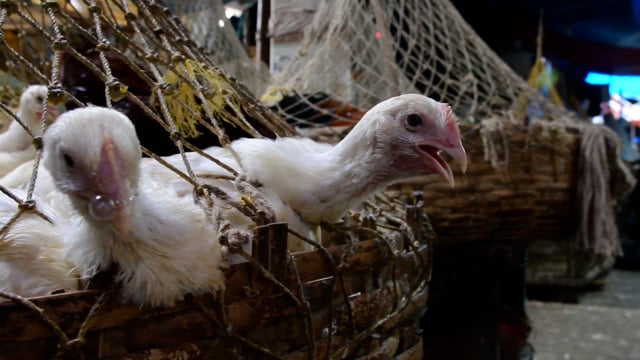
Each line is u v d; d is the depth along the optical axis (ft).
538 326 8.61
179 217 1.91
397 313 2.60
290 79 6.50
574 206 5.26
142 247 1.78
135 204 1.82
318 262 2.21
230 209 2.31
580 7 11.89
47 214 2.15
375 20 6.82
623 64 14.29
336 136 4.83
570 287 11.43
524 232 5.23
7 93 5.75
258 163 2.76
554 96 9.41
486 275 6.09
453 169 4.83
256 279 1.95
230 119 3.33
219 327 1.88
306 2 7.58
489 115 5.72
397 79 5.92
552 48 13.56
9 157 4.16
